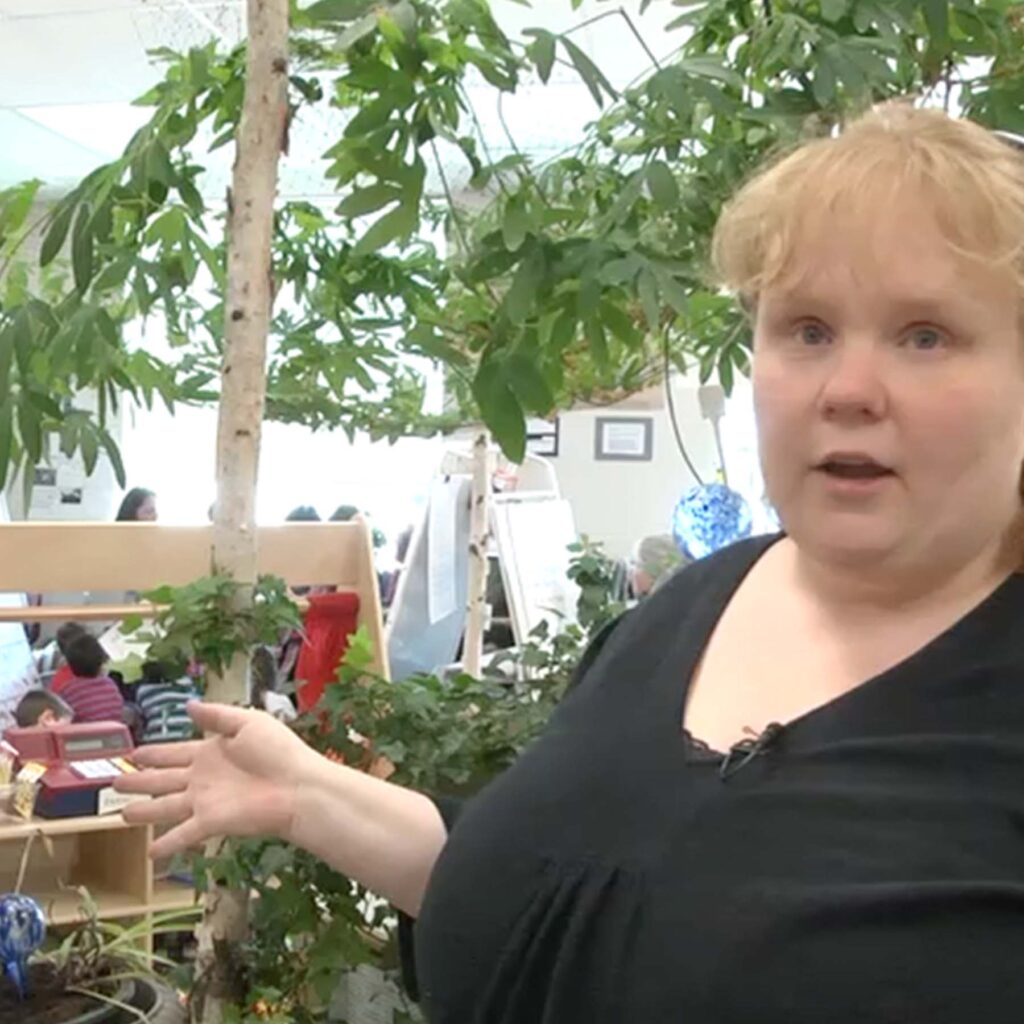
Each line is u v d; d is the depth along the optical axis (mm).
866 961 591
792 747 666
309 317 1759
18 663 2621
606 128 1372
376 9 1107
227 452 1186
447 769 1227
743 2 1305
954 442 634
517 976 719
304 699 1532
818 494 663
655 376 1722
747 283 693
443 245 1816
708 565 843
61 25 3938
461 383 1699
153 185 1270
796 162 680
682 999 630
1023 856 604
